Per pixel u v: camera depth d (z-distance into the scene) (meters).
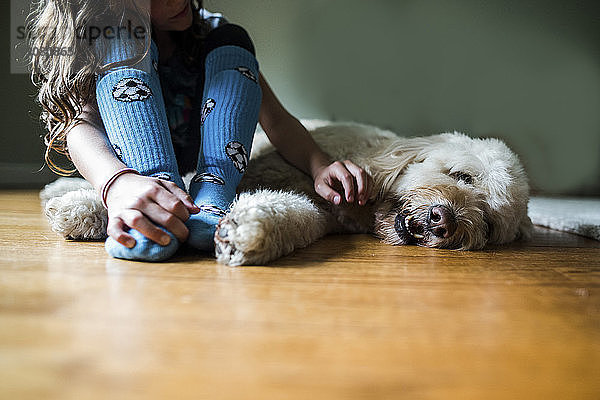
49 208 1.08
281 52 3.28
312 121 1.81
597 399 0.47
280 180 1.40
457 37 3.34
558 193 3.43
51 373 0.49
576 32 3.35
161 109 1.08
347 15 3.28
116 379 0.48
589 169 3.43
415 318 0.69
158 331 0.60
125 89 1.04
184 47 1.39
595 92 3.39
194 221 0.97
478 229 1.24
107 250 0.95
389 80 3.36
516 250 1.29
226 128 1.12
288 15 3.25
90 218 1.09
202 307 0.69
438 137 1.42
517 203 1.31
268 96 1.42
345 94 3.33
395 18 3.30
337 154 1.45
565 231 1.73
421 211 1.23
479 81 3.38
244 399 0.45
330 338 0.60
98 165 1.00
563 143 3.42
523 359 0.56
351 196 1.19
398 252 1.17
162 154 1.04
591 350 0.59
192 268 0.90
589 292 0.85
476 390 0.48
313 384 0.48
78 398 0.44
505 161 1.31
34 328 0.60
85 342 0.56
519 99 3.40
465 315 0.71
